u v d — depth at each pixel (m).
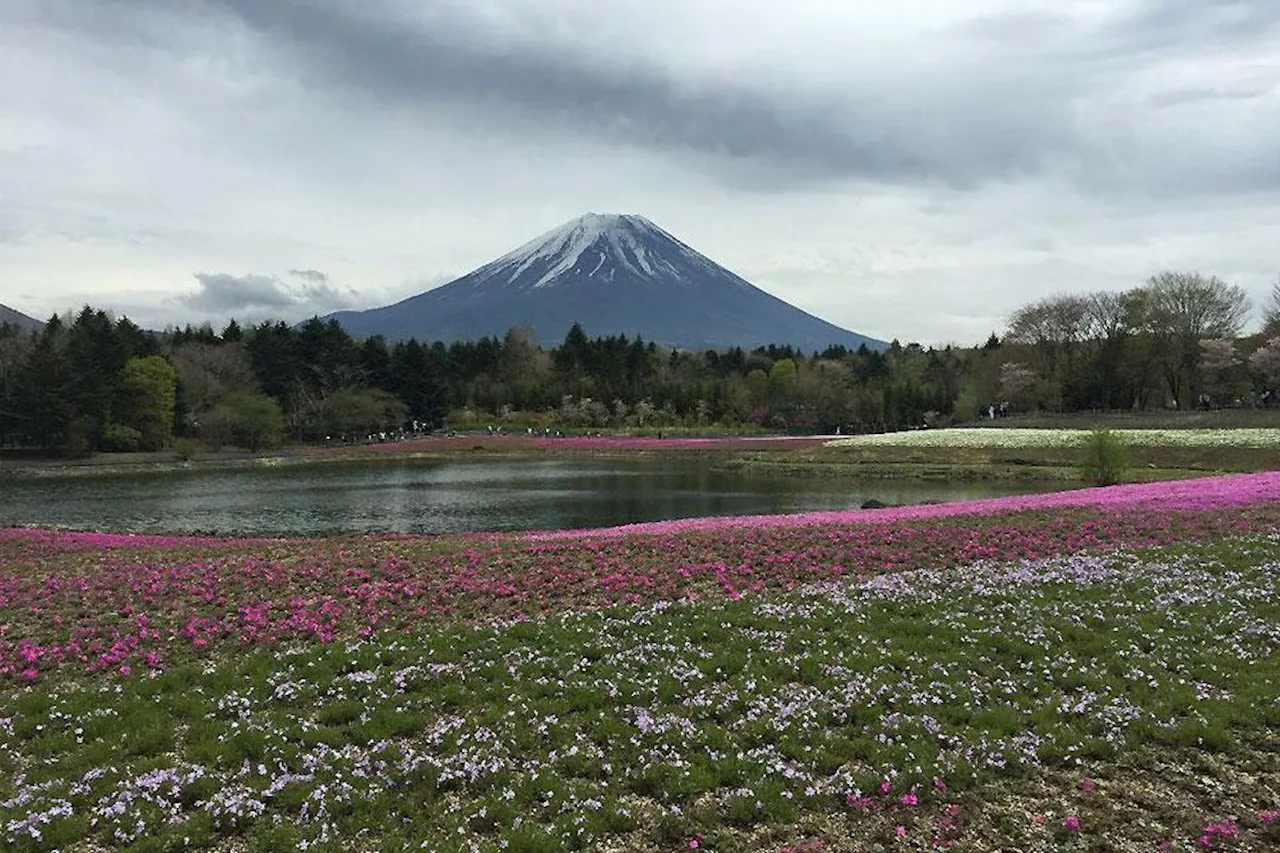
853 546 21.80
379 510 45.56
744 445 90.31
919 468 60.44
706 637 14.38
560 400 132.75
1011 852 7.97
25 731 11.07
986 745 9.87
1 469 72.50
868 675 12.17
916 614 15.36
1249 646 12.91
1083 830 8.28
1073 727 10.35
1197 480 36.31
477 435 113.12
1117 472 46.38
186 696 12.01
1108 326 99.19
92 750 10.26
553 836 8.15
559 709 11.24
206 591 18.20
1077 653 12.99
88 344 91.00
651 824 8.51
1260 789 8.91
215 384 103.12
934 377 137.75
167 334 134.25
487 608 16.77
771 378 128.88
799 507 43.41
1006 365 106.31
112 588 18.75
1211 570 17.58
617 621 15.45
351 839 8.21
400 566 20.25
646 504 46.19
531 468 74.31
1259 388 94.50
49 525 39.62
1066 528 23.14
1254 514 23.34
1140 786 9.08
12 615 16.81
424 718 11.09
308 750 10.22
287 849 8.05
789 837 8.26
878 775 9.20
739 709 11.20
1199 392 98.62
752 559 20.48
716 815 8.61
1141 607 15.03
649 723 10.60
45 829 8.35
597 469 72.12
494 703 11.51
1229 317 96.81
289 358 116.38
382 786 9.19
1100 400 104.31
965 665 12.54
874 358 158.38
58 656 14.18
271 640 14.82
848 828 8.41
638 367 149.25
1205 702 10.84
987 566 19.11
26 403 79.44
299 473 71.31
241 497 52.69
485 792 9.14
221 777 9.52
